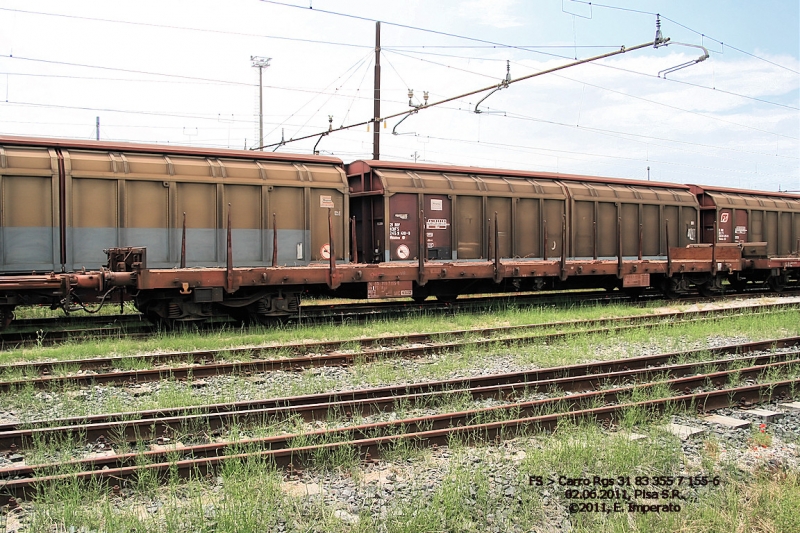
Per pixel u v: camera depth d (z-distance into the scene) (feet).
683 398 27.25
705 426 25.57
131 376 31.40
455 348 40.32
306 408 25.30
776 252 91.81
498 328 46.09
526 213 65.10
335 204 54.19
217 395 28.76
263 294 48.85
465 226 61.31
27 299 41.06
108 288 41.88
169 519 16.39
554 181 68.64
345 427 23.61
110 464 19.83
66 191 43.50
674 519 17.43
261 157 51.83
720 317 53.31
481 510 17.92
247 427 23.98
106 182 45.03
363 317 54.19
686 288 73.36
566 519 17.74
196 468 19.29
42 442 21.75
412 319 51.06
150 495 18.38
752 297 77.00
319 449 20.59
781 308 62.28
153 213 46.68
